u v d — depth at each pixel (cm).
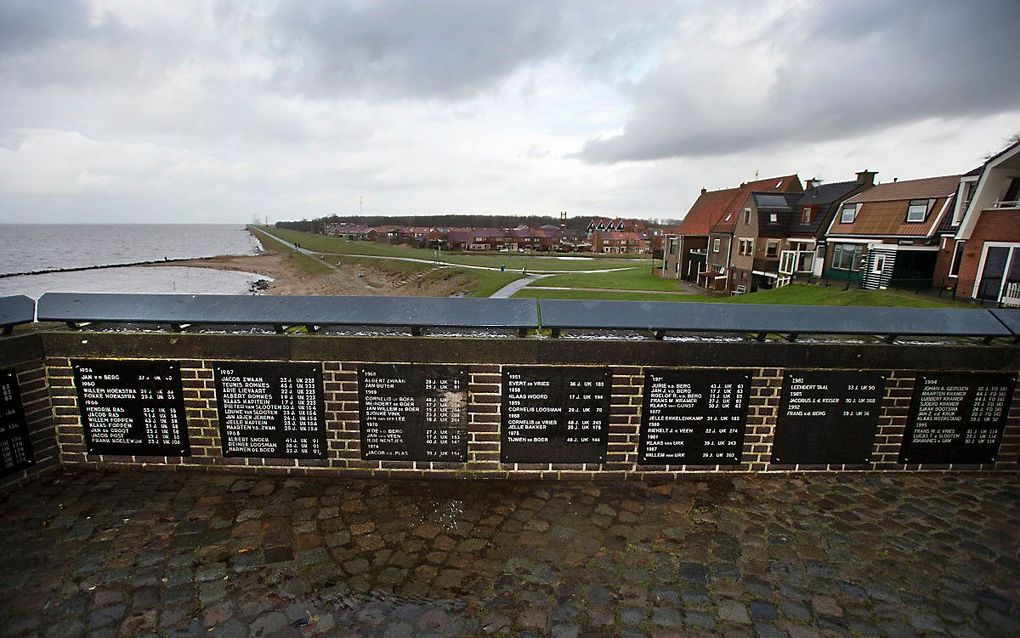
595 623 306
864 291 2914
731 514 425
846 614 316
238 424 474
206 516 410
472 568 354
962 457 501
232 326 489
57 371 467
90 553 361
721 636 298
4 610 308
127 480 464
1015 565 366
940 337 528
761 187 5162
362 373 462
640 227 13650
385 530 396
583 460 480
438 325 455
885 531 404
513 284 4591
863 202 3397
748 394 476
